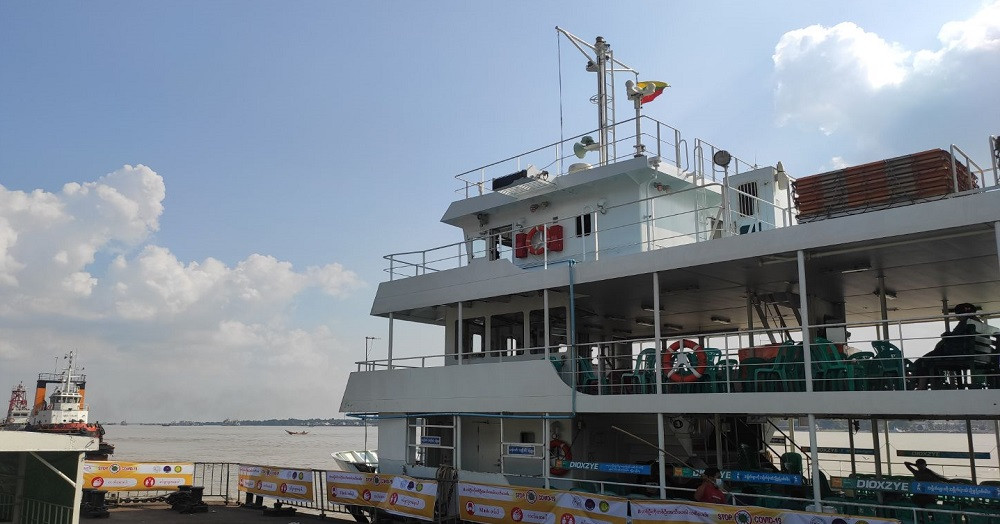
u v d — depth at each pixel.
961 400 12.76
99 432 70.31
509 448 20.02
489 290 20.78
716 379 17.16
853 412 13.79
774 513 13.44
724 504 15.27
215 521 21.95
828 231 14.60
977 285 19.36
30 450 14.33
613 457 21.88
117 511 24.17
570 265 18.91
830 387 15.31
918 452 20.41
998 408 12.41
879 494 15.42
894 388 14.77
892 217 13.88
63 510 15.30
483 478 19.89
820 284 19.30
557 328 22.69
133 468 24.69
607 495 16.11
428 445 21.44
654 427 21.50
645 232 20.89
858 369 14.86
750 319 19.62
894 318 24.88
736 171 23.45
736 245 15.89
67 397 72.31
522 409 19.17
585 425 20.98
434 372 21.56
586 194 22.36
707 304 22.50
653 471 19.92
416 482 19.75
